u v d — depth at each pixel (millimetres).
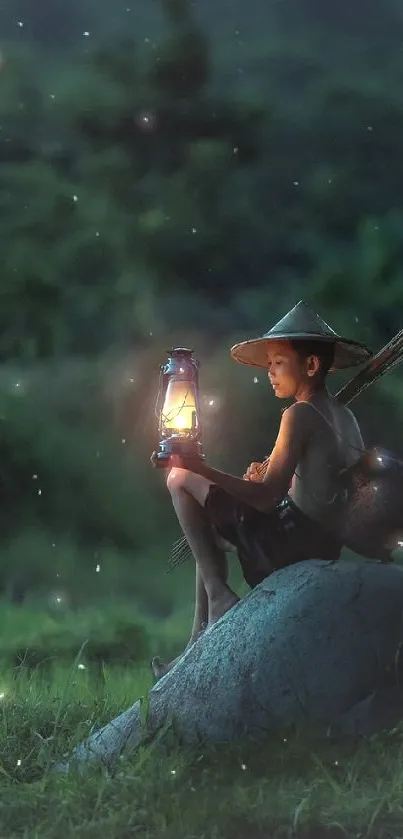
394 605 5375
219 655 5426
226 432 20984
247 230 28625
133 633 12250
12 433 21984
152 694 5543
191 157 26984
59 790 5086
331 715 5262
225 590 5586
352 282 26672
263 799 4746
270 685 5293
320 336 5473
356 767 5023
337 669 5289
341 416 5578
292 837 4500
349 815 4598
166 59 26922
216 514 5484
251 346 5703
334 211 30812
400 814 4605
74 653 11297
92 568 19328
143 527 21406
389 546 5512
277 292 27656
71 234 26578
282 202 30594
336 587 5383
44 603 16906
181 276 27359
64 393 23250
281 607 5391
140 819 4672
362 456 5434
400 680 5324
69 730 6352
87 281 26562
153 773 5031
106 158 26969
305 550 5512
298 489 5492
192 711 5371
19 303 25812
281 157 32000
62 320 25828
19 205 26719
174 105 27047
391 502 5387
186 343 24578
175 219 26812
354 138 33406
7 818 4879
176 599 17422
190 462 5266
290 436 5398
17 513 21297
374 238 27141
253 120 27703
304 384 5551
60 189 26656
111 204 26891
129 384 23016
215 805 4688
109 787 4977
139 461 22281
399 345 5648
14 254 25969
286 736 5207
